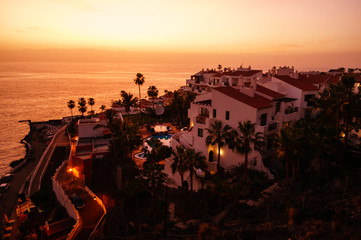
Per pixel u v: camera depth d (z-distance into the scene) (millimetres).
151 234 30953
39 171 71312
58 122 128375
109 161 50531
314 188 31234
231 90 46625
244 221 28359
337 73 89062
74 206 45688
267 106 43031
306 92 51312
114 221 36844
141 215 36312
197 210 34219
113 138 54500
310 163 36906
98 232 36562
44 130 118188
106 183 48938
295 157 33781
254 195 34344
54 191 56469
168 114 96812
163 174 36406
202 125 46000
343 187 29547
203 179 39062
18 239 46500
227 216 31078
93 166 52125
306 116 52125
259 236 24422
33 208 55156
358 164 34531
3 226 52375
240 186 30484
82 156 57219
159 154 45750
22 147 104438
